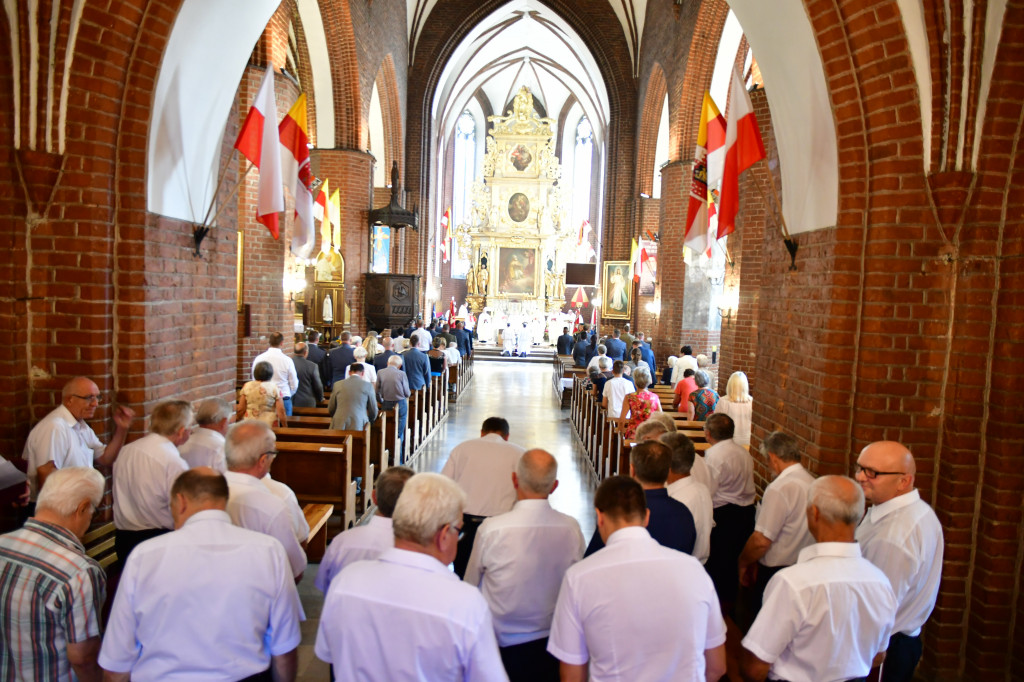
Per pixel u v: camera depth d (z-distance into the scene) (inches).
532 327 1178.6
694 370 353.4
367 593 84.8
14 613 103.8
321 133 623.5
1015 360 160.1
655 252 765.3
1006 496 161.8
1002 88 161.8
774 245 225.0
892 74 168.1
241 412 269.7
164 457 147.7
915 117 167.9
